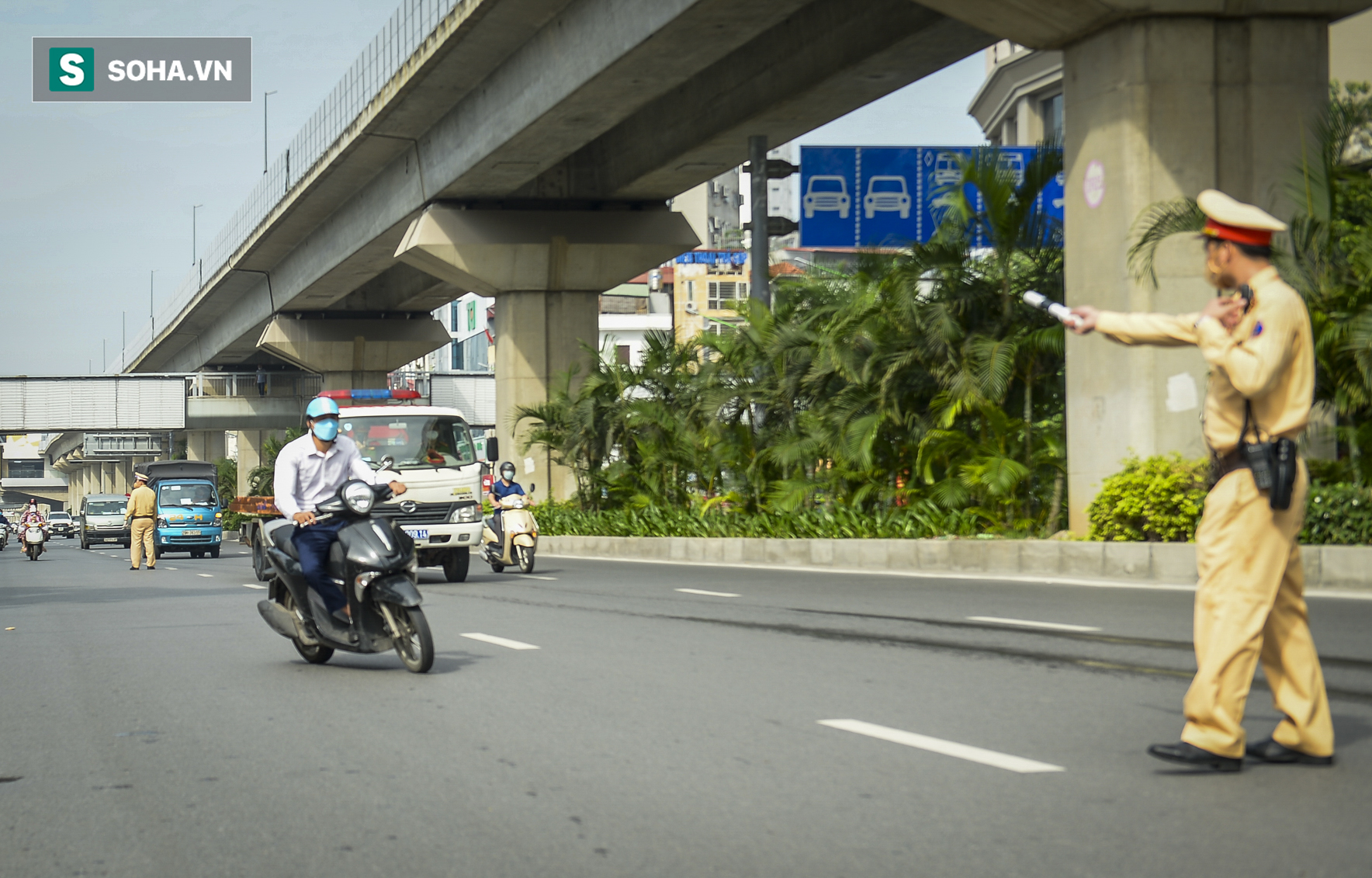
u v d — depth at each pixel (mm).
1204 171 16953
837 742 6383
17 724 7758
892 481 21609
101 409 74938
